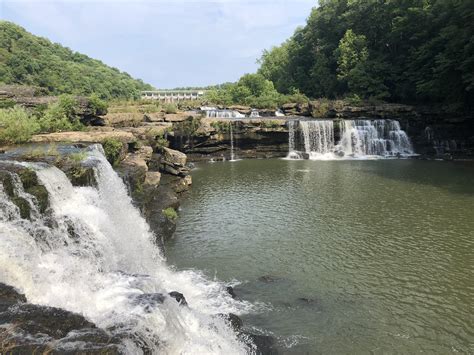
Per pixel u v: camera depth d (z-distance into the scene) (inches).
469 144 1952.5
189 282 644.7
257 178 1417.3
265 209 1034.1
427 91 2123.5
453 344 490.9
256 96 3186.5
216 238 838.5
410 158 1855.3
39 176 546.6
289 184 1311.5
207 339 428.8
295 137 1919.3
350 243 800.9
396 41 2559.1
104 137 913.5
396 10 2459.4
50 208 531.5
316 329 521.7
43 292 416.2
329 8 3304.6
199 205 1079.0
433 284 634.2
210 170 1589.6
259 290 623.2
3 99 1243.2
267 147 1924.2
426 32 2244.1
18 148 781.3
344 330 519.8
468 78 1825.8
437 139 1978.3
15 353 278.1
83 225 541.6
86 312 395.5
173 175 1230.9
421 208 1017.5
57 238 500.1
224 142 1876.2
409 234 841.5
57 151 726.5
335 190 1218.0
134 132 1169.4
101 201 636.1
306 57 3518.7
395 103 2377.0
